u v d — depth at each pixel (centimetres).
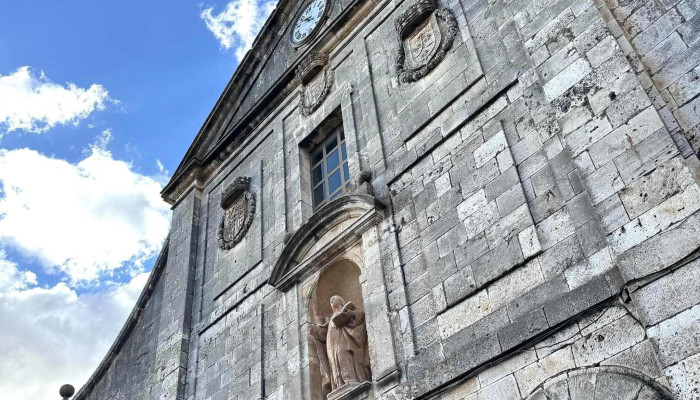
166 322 1600
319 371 1161
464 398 887
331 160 1488
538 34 1036
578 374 779
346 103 1453
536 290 880
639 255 741
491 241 975
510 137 1045
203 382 1394
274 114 1712
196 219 1780
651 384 709
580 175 844
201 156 1902
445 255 1030
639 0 965
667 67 882
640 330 746
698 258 694
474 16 1264
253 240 1521
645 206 760
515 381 838
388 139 1288
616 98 858
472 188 1053
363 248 1177
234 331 1400
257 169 1664
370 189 1229
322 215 1277
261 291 1395
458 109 1170
